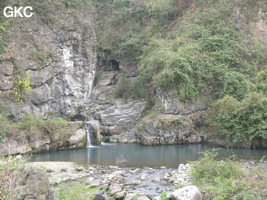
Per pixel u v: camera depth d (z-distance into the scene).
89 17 28.42
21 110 20.31
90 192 8.27
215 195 7.55
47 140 18.33
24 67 21.36
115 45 31.31
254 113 18.69
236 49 24.48
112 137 23.66
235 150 17.58
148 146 20.23
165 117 21.75
